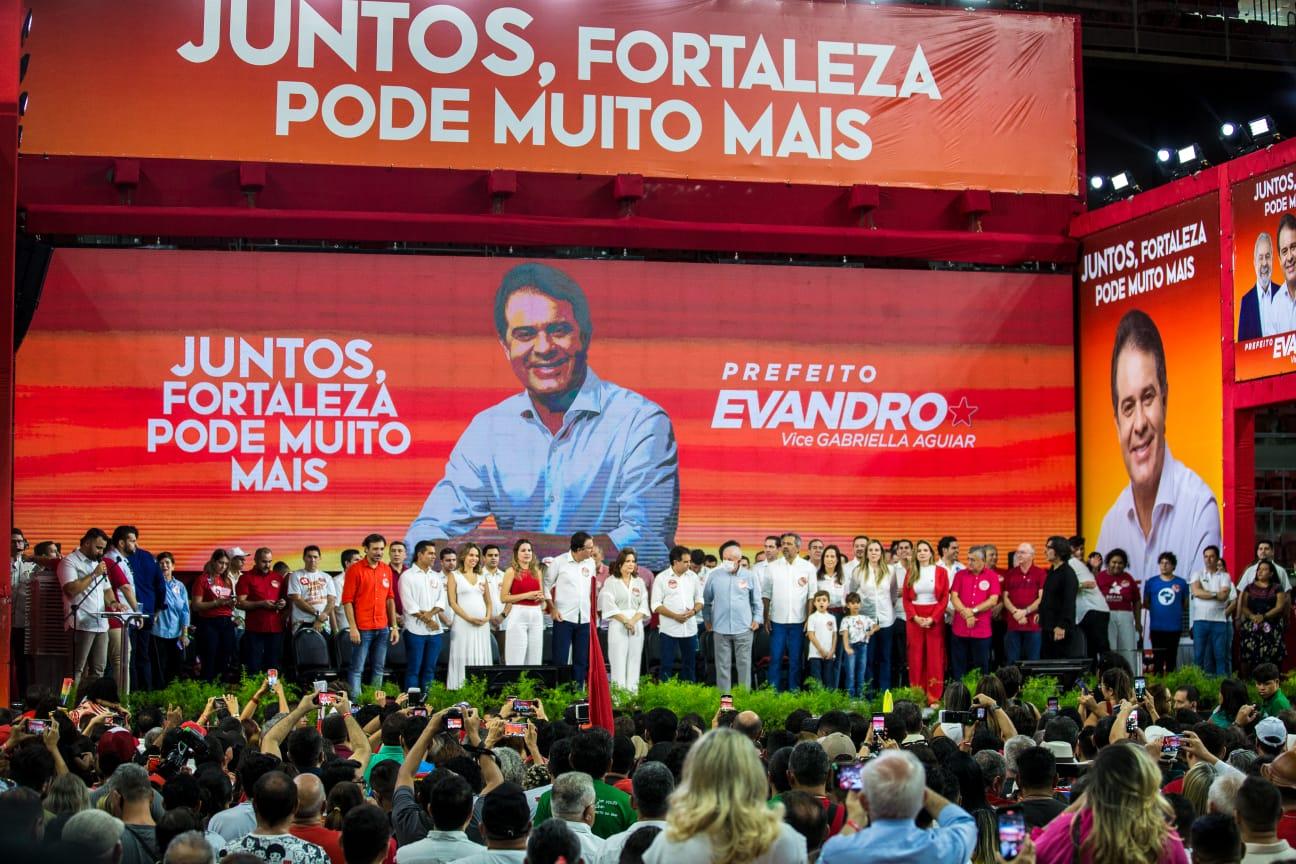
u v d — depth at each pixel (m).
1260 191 23.69
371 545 21.20
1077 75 28.44
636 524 25.70
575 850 6.55
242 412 24.77
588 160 26.61
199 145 25.47
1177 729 12.29
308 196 25.75
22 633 21.03
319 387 25.02
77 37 25.23
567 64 26.69
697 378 26.16
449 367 25.44
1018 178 28.05
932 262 27.27
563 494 25.53
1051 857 6.80
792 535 22.95
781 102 27.36
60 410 24.23
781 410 26.36
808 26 27.55
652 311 26.14
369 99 26.06
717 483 26.05
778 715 18.98
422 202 26.06
